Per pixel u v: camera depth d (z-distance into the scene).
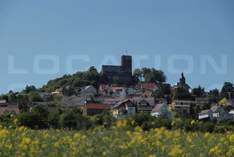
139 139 28.75
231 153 26.47
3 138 30.38
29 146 27.91
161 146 27.47
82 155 25.98
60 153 26.23
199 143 29.50
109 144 27.88
